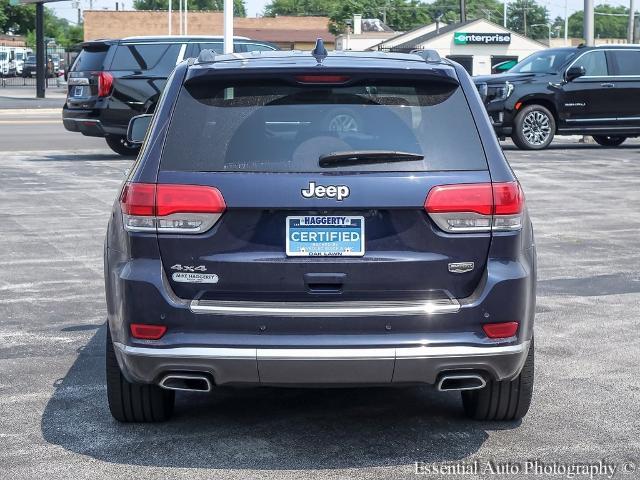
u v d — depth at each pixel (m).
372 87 4.89
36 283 8.80
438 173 4.69
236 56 5.22
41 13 42.59
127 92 18.55
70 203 13.27
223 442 5.11
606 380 6.13
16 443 5.09
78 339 7.07
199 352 4.59
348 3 97.31
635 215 12.46
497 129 20.45
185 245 4.67
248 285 4.65
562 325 7.43
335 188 4.61
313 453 4.96
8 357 6.62
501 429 5.31
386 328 4.61
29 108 34.50
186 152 4.75
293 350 4.55
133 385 5.20
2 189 14.52
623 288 8.67
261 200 4.61
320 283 4.64
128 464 4.82
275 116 4.81
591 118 20.58
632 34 51.22
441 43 72.06
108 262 4.97
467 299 4.69
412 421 5.44
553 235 11.14
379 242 4.65
